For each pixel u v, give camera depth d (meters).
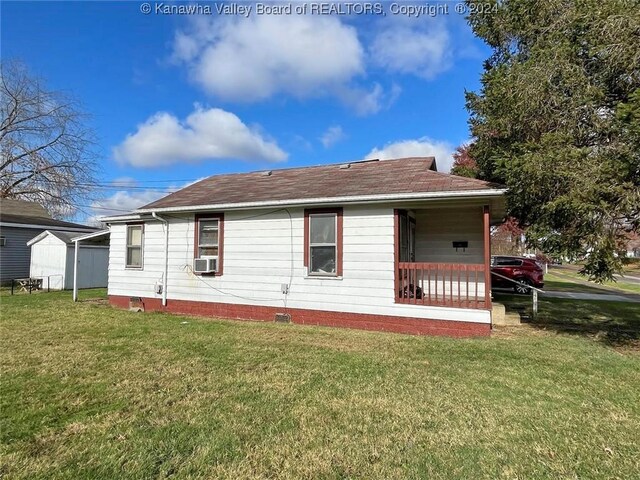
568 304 12.16
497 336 6.99
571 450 2.78
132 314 9.21
